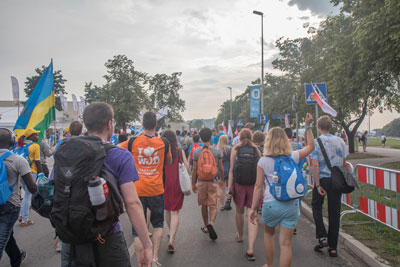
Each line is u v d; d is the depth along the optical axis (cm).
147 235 214
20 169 364
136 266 420
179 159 482
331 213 446
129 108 4231
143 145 399
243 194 477
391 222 473
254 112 2369
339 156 450
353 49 1370
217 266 414
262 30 2741
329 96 1797
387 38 1045
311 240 516
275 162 344
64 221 191
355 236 496
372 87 1466
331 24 1766
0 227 357
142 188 398
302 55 2483
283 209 338
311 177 814
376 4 1170
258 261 430
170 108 6206
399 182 453
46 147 746
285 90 3316
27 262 443
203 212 553
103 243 208
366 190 543
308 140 365
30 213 753
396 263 391
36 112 659
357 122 2238
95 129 230
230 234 554
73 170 195
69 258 207
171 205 482
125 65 4338
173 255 455
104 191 196
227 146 754
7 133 372
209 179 530
